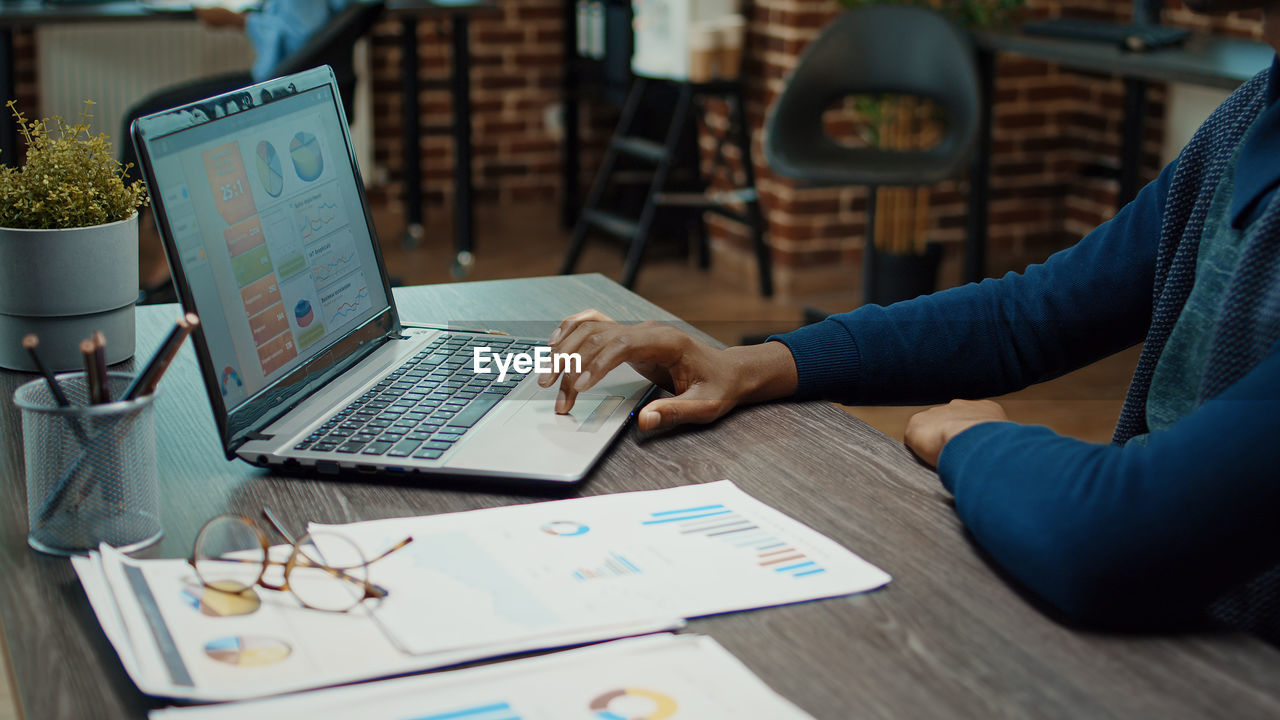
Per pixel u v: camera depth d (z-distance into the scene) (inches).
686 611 27.3
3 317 42.8
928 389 41.8
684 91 151.4
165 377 43.4
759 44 157.6
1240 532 26.6
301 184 40.3
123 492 30.1
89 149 43.9
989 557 30.4
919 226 155.9
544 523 31.7
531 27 191.9
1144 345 38.9
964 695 24.3
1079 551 27.0
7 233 41.6
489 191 197.2
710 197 157.2
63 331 42.9
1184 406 36.5
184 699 23.9
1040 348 42.0
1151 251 41.2
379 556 29.5
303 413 37.5
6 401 40.4
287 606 27.1
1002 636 26.7
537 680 24.2
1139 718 23.5
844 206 157.0
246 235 36.7
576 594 27.9
